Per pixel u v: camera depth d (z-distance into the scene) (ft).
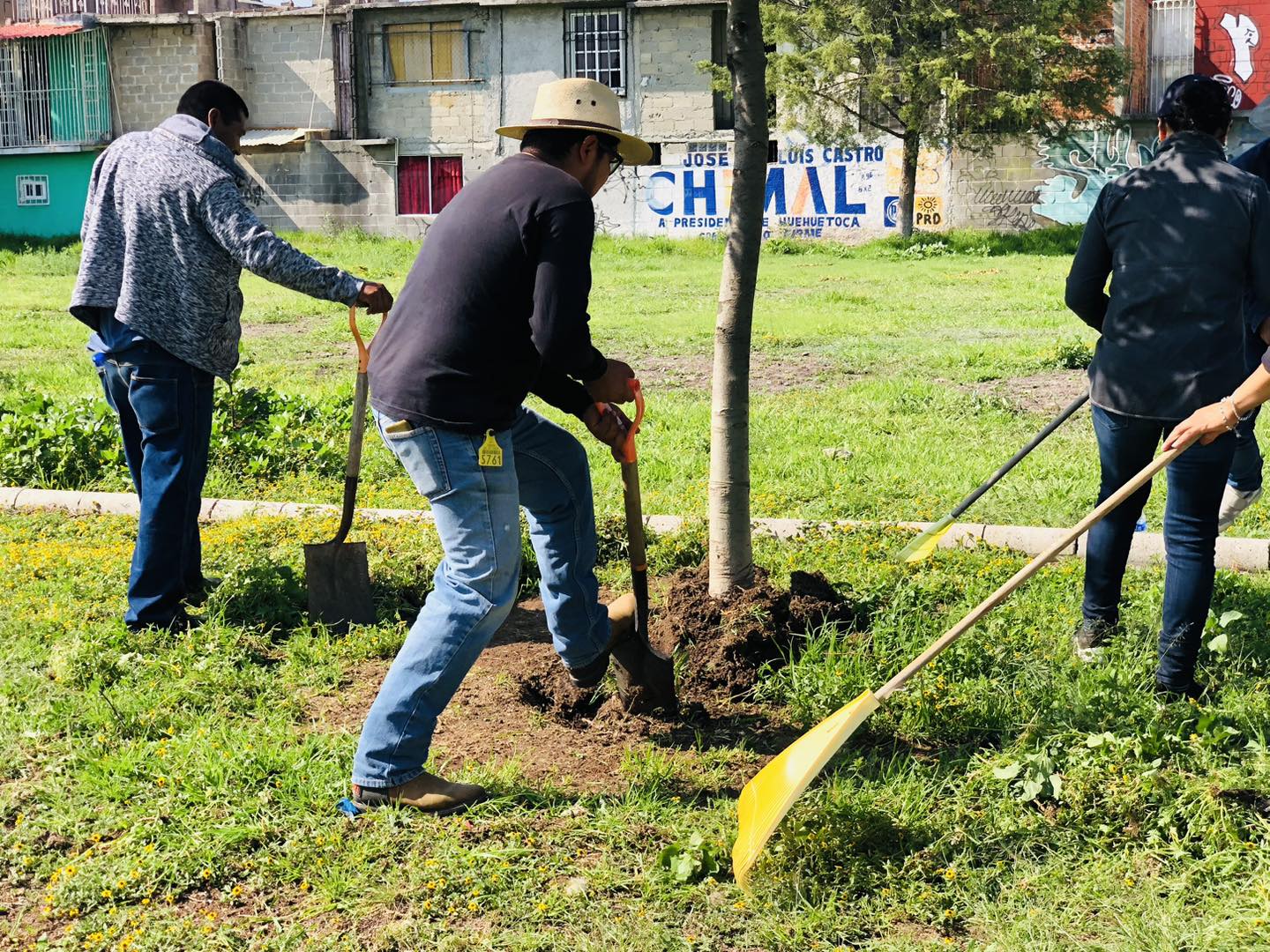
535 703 15.19
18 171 123.34
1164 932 10.25
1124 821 11.88
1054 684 14.55
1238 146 108.06
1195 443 13.53
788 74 103.35
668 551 19.92
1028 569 12.02
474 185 12.36
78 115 121.70
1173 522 14.17
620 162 13.51
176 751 13.29
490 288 11.89
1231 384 14.11
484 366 12.00
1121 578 15.71
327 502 24.44
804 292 68.23
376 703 12.30
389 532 21.15
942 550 19.92
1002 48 97.81
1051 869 11.24
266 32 118.42
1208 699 14.48
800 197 114.32
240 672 15.61
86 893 10.89
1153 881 11.00
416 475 12.27
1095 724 13.48
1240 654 15.31
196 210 16.43
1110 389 14.64
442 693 12.29
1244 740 13.35
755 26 15.29
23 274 87.40
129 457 18.25
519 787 12.69
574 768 13.33
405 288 12.44
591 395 13.07
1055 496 23.41
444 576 12.42
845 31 102.47
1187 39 107.24
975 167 110.63
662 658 14.37
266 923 10.68
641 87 114.52
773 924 10.53
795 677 14.92
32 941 10.43
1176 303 14.14
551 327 11.73
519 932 10.46
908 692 14.42
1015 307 57.67
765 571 17.11
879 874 11.21
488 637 12.39
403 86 118.32
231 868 11.38
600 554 20.39
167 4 128.57
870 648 15.75
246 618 17.24
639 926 10.51
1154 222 14.35
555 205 11.87
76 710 14.32
